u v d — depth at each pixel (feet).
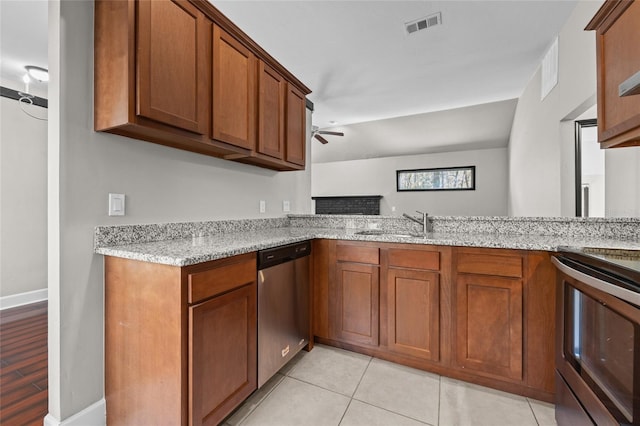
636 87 3.29
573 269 3.83
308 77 12.33
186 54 4.69
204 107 5.05
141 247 4.53
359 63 11.05
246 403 5.02
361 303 6.44
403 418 4.66
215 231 6.69
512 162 19.25
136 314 4.10
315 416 4.72
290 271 6.02
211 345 4.06
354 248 6.50
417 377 5.77
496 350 5.24
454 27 8.80
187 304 3.73
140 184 5.12
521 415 4.71
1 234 9.59
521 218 6.49
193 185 6.18
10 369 6.01
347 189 28.48
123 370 4.27
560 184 10.28
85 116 4.31
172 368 3.72
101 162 4.54
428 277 5.74
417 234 6.84
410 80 12.93
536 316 4.96
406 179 25.94
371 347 6.36
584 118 9.71
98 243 4.48
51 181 4.12
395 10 7.88
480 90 14.53
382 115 18.88
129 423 4.23
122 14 4.01
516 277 5.06
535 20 8.71
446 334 5.63
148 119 4.17
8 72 10.11
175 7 4.51
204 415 3.92
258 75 6.39
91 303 4.39
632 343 2.76
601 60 4.72
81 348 4.28
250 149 6.21
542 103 11.83
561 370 4.36
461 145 22.98
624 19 4.19
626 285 2.86
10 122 9.75
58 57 4.03
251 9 7.68
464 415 4.72
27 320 8.63
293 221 9.41
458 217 7.06
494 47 10.19
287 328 5.91
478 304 5.35
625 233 5.65
